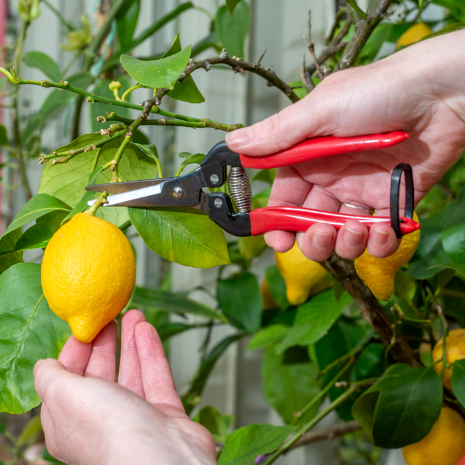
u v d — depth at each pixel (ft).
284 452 1.87
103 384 1.33
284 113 1.41
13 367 1.36
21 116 3.51
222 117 3.05
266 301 2.37
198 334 3.15
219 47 2.34
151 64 1.32
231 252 2.25
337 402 1.84
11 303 1.38
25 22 2.22
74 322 1.31
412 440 1.60
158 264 3.40
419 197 1.64
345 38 2.05
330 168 1.61
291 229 1.48
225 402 3.17
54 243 1.31
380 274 1.49
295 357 2.20
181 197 1.45
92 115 1.98
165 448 1.26
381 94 1.40
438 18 2.62
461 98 1.41
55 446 1.38
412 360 1.79
